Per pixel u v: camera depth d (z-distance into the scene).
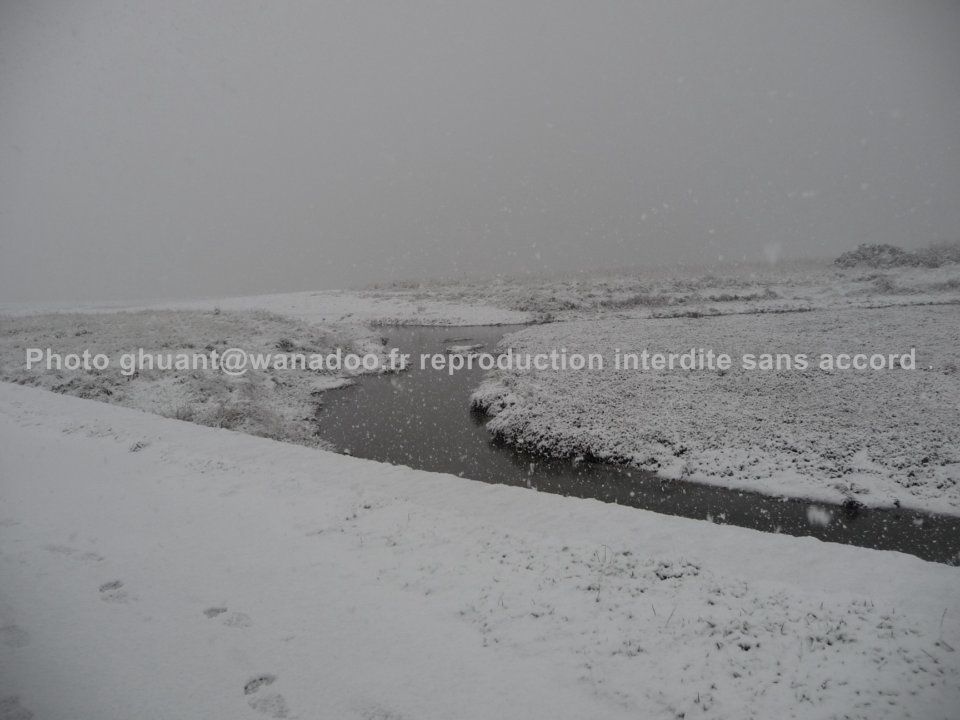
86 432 14.41
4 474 10.95
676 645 5.67
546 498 11.04
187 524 8.61
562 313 48.12
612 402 19.27
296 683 4.97
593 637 5.80
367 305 60.50
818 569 7.98
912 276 50.62
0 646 5.31
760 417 17.11
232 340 29.48
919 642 5.63
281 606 6.27
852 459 14.03
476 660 5.37
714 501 12.66
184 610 6.12
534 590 6.82
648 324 37.31
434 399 22.47
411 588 6.79
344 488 10.98
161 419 16.58
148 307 64.25
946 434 14.89
